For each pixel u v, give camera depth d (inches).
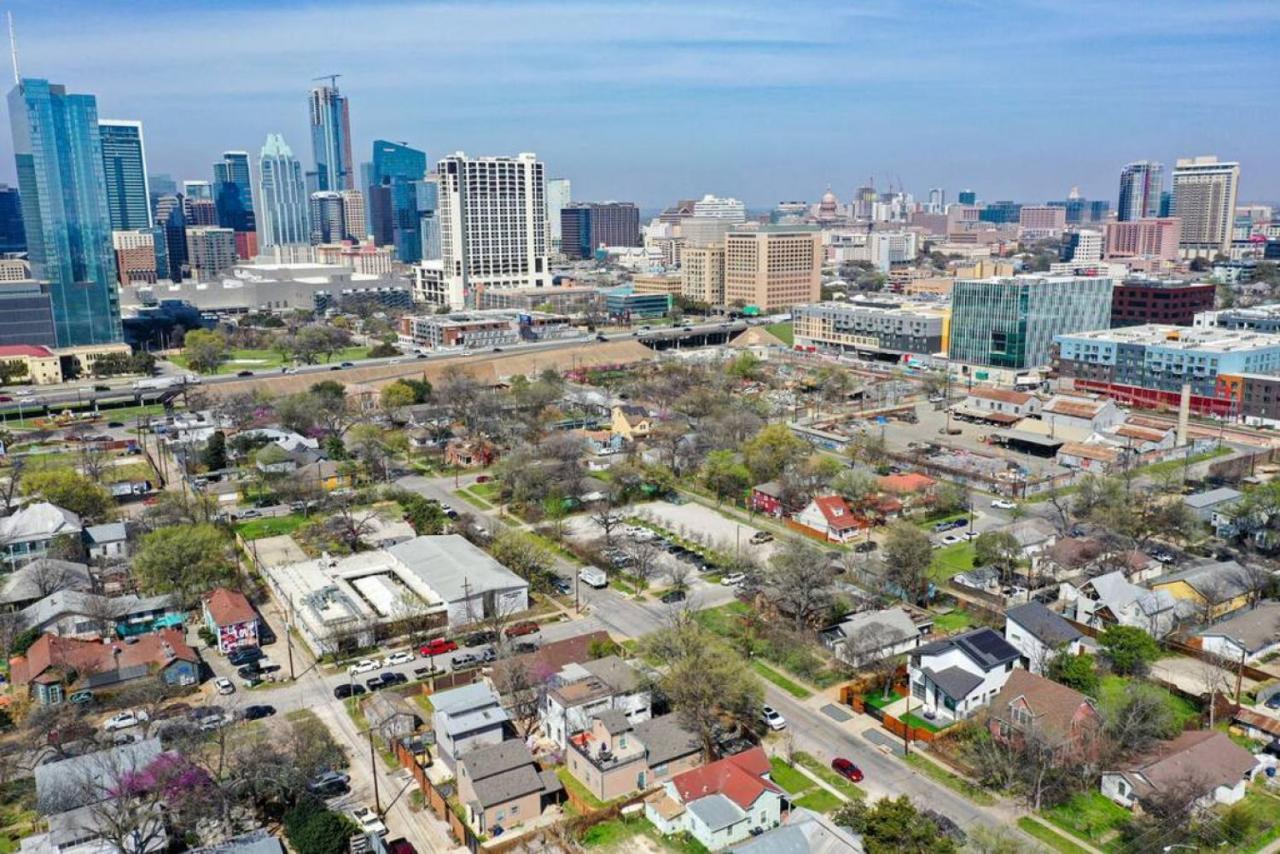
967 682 4490.7
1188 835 3560.5
